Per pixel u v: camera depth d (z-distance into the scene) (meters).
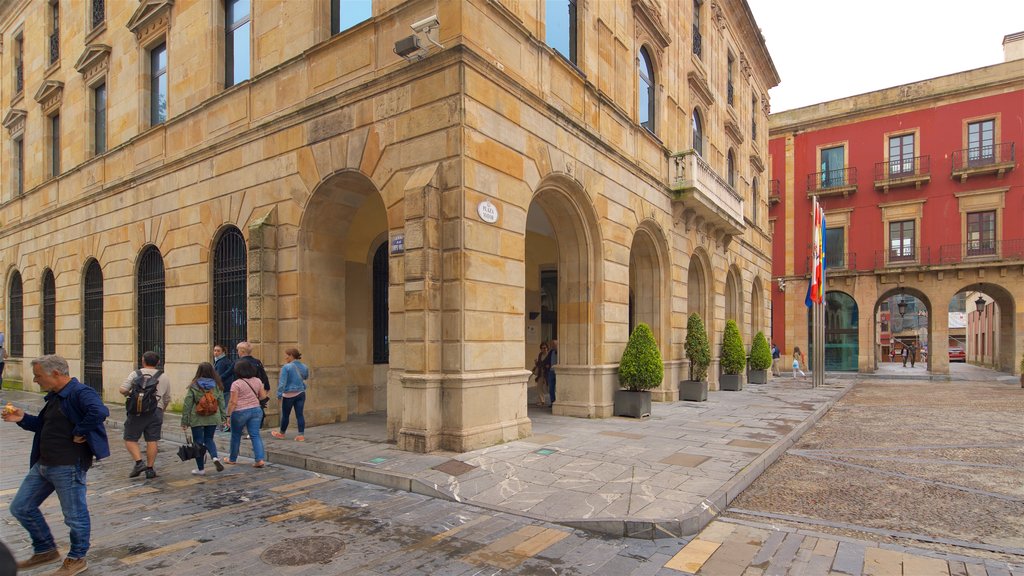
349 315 11.38
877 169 29.67
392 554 4.55
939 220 28.12
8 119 19.45
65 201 16.45
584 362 11.27
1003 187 26.61
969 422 11.66
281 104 10.24
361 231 11.59
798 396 15.99
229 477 7.02
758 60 24.83
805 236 31.64
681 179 14.64
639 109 13.77
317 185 9.49
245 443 8.59
